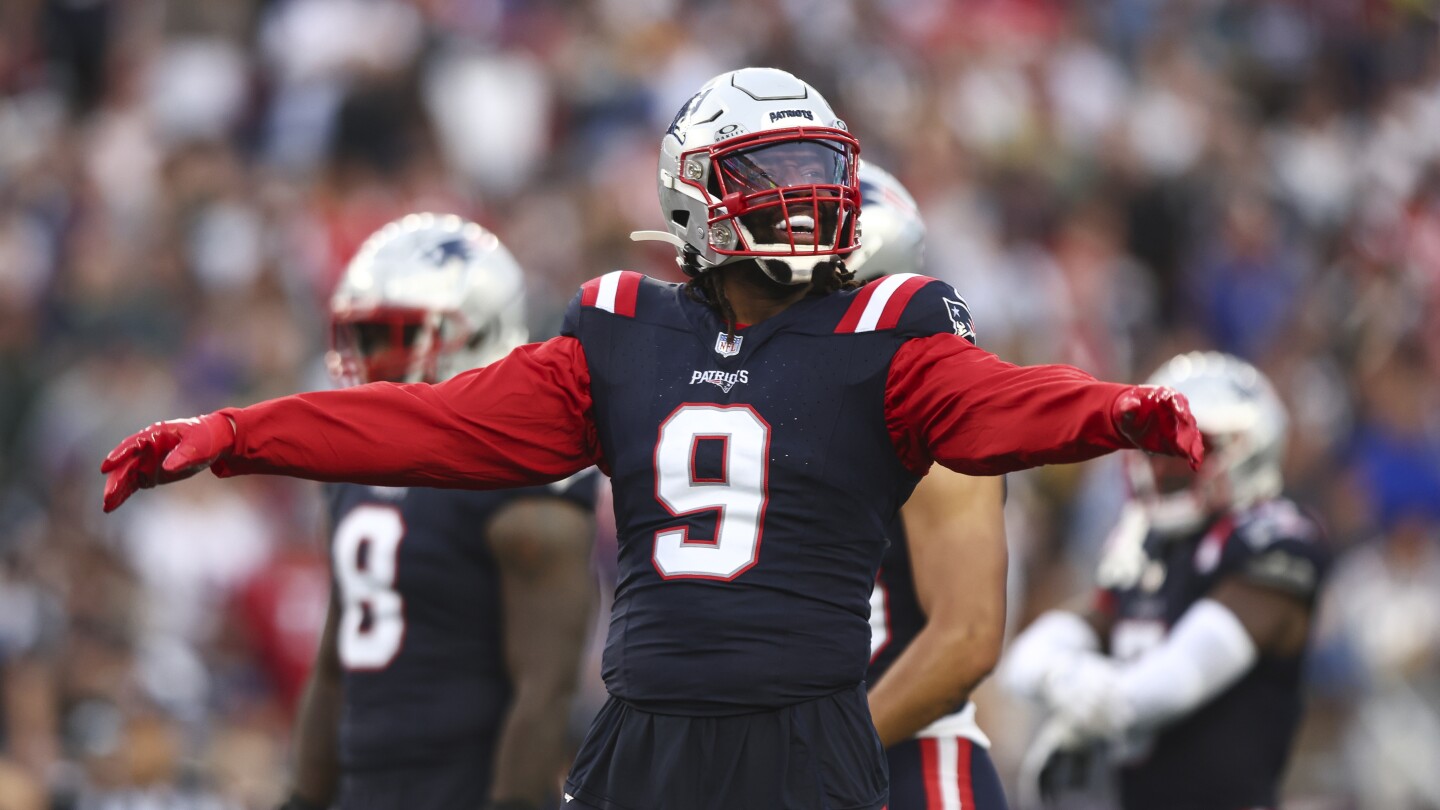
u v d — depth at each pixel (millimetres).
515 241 43188
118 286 39031
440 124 45875
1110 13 55938
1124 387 10562
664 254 42688
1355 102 56656
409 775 16594
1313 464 42281
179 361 38375
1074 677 19578
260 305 38781
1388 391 42531
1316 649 36188
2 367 37281
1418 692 34812
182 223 40938
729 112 12016
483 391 11891
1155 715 19281
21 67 46188
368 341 17469
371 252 17562
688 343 11953
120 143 43719
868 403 11562
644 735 11508
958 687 14852
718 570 11438
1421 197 52219
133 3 46969
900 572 15664
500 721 16641
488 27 48938
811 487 11500
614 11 49125
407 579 16562
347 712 16906
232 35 46969
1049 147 50719
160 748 25641
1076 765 19938
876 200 16156
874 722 14797
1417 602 35500
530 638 16188
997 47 52188
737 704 11320
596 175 44719
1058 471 38719
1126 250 49531
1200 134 53031
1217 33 56156
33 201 41438
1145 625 20359
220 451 11188
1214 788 19547
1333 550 39219
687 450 11617
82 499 33844
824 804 11289
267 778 30188
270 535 34625
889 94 49000
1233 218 49656
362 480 11703
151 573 32812
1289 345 45688
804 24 50156
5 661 27969
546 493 16344
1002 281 44938
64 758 26844
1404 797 34219
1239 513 20109
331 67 44906
